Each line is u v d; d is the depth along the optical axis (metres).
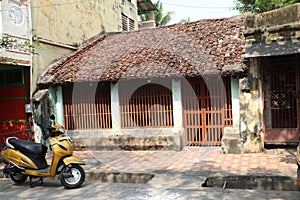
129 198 5.60
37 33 10.41
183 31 11.72
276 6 10.59
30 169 6.51
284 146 8.66
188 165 7.42
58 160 6.32
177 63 9.27
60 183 6.83
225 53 9.23
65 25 11.95
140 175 6.75
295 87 8.66
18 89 10.35
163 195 5.62
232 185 6.13
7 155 6.69
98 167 7.53
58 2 11.56
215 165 7.26
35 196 5.99
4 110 10.59
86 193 6.03
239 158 7.82
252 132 8.30
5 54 9.11
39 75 10.52
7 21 9.18
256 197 5.43
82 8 13.11
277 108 8.88
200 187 5.93
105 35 13.82
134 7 18.53
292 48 7.62
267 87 8.93
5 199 5.89
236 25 10.97
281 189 5.88
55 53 11.41
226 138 8.45
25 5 9.90
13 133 10.17
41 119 9.96
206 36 10.77
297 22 7.61
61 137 6.50
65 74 10.18
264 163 7.14
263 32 7.90
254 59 8.34
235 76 8.71
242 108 8.38
